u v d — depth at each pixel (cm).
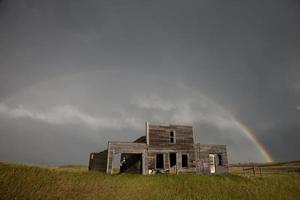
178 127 3212
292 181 2764
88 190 1908
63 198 1688
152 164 2917
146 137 3005
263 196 2234
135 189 2072
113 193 1917
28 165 2336
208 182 2470
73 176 2205
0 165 2128
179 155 3081
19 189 1695
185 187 2270
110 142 2820
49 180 1988
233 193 2236
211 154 3341
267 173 3316
